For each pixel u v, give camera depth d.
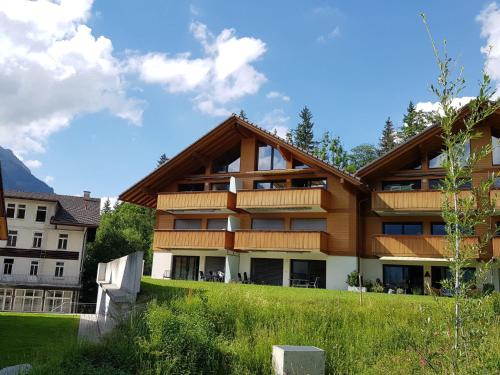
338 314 11.87
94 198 51.28
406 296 17.64
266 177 29.06
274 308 12.15
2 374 7.91
